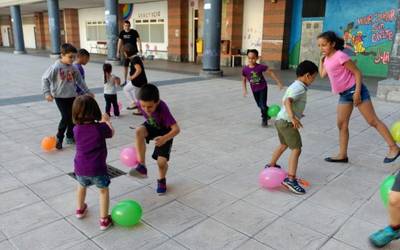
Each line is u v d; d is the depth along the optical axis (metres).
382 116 6.77
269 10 14.92
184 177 3.94
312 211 3.21
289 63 15.38
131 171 3.32
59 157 4.54
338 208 3.26
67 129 4.99
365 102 4.06
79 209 3.04
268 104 7.88
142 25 21.81
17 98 8.51
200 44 18.31
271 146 5.03
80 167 2.81
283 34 14.68
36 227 2.93
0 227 2.92
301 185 3.71
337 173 4.06
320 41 4.03
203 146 5.02
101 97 8.81
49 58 21.62
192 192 3.58
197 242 2.74
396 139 4.73
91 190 3.56
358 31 12.88
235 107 7.64
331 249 2.65
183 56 19.55
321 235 2.83
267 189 3.64
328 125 6.16
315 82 11.34
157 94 3.13
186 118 6.66
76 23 27.58
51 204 3.31
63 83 4.64
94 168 2.79
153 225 2.98
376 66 12.62
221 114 7.00
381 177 3.96
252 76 5.95
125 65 9.57
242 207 3.28
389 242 2.68
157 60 20.47
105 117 3.09
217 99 8.53
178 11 18.86
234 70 15.02
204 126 6.10
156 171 4.11
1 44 39.09
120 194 3.53
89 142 2.79
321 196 3.49
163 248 2.66
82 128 2.81
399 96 7.93
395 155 4.14
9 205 3.28
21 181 3.81
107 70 6.55
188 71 14.62
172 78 12.35
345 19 13.17
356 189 3.65
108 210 3.02
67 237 2.79
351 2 12.88
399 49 7.83
